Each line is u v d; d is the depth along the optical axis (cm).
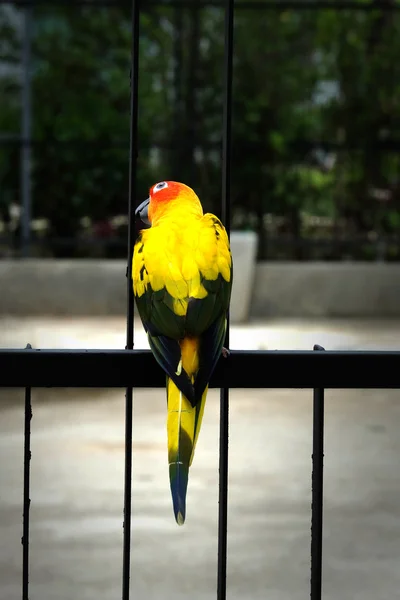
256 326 1680
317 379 277
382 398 1125
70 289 1762
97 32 1814
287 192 1794
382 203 1812
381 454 858
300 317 1794
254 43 1767
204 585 556
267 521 663
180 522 242
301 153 1788
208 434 914
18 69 1861
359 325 1708
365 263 1848
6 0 1659
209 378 267
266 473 782
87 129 1808
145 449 853
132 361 273
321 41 1783
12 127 1866
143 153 1756
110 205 1794
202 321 275
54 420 977
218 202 1772
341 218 1817
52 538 626
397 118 1803
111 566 582
